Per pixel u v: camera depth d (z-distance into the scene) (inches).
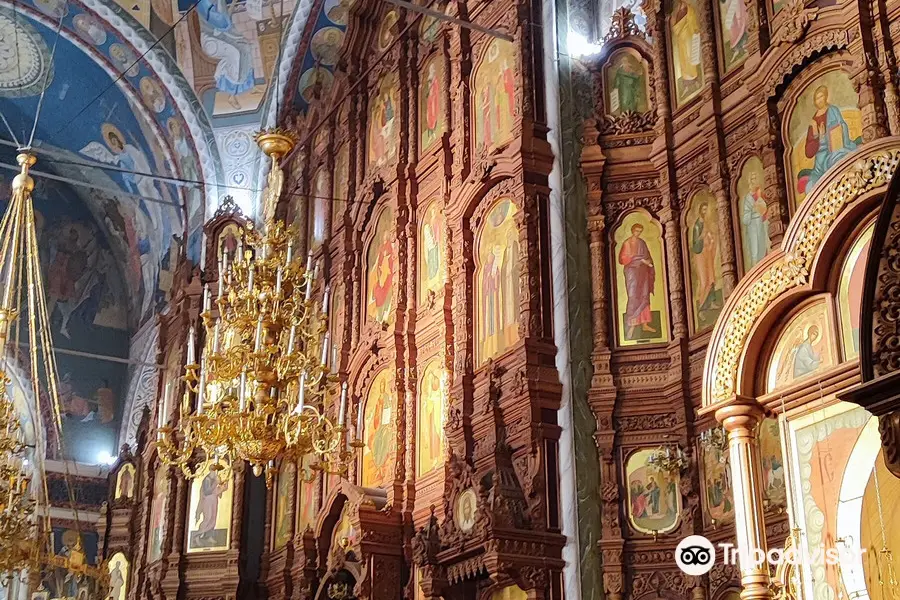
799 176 516.1
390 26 882.1
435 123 779.4
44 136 1189.7
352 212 869.2
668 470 550.6
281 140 588.1
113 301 1238.9
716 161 571.5
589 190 628.1
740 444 333.4
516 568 533.6
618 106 647.8
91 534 1116.5
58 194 1237.7
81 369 1195.3
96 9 1016.9
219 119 1058.7
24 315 1176.8
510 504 553.6
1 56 1079.6
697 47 614.2
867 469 300.4
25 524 698.2
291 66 1023.0
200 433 507.5
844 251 315.6
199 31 1027.3
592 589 544.4
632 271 606.5
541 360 589.3
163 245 1152.8
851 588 296.5
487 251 661.9
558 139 637.3
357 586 668.1
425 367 719.1
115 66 1061.8
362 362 787.4
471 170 698.8
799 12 524.7
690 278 583.5
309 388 519.8
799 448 319.0
